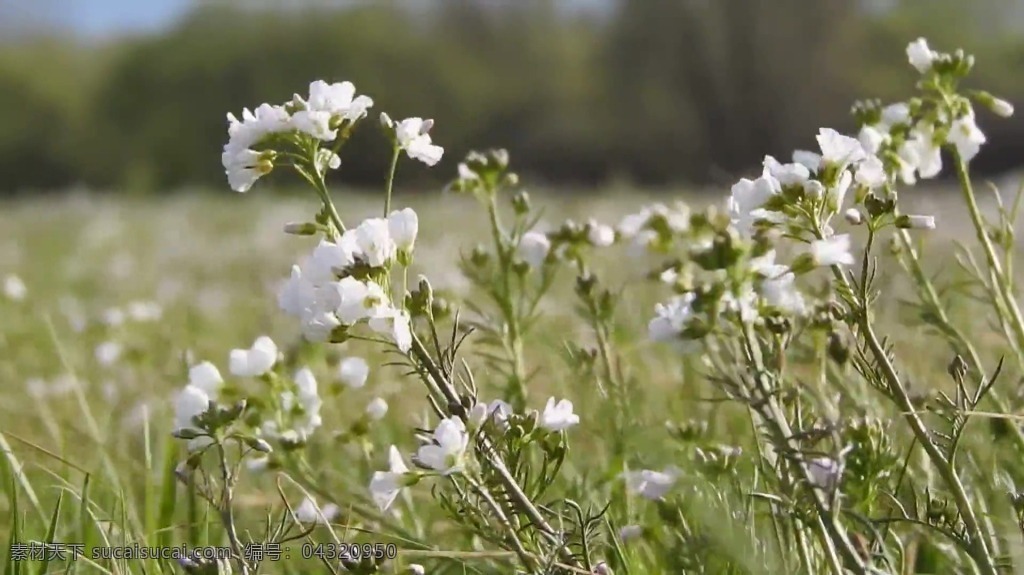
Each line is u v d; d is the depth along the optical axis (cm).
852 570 114
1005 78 1174
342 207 572
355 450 141
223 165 119
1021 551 116
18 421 152
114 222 621
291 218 549
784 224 117
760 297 116
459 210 509
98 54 1518
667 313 119
